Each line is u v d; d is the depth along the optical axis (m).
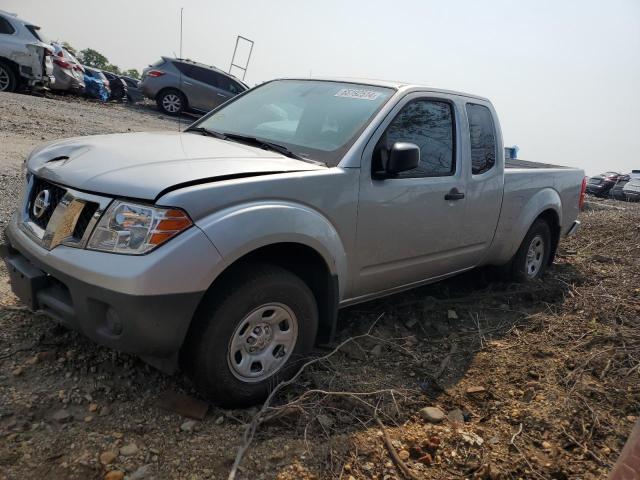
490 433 3.15
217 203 2.84
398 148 3.51
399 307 4.76
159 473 2.54
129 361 3.37
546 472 2.84
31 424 2.75
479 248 4.82
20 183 6.80
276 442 2.84
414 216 3.96
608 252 7.28
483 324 4.67
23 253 3.09
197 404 3.05
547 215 5.82
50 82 15.80
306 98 4.18
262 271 3.02
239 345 3.01
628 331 4.36
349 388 3.40
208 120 4.43
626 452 1.98
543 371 3.81
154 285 2.62
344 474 2.68
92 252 2.72
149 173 2.86
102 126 12.41
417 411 3.32
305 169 3.32
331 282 3.42
